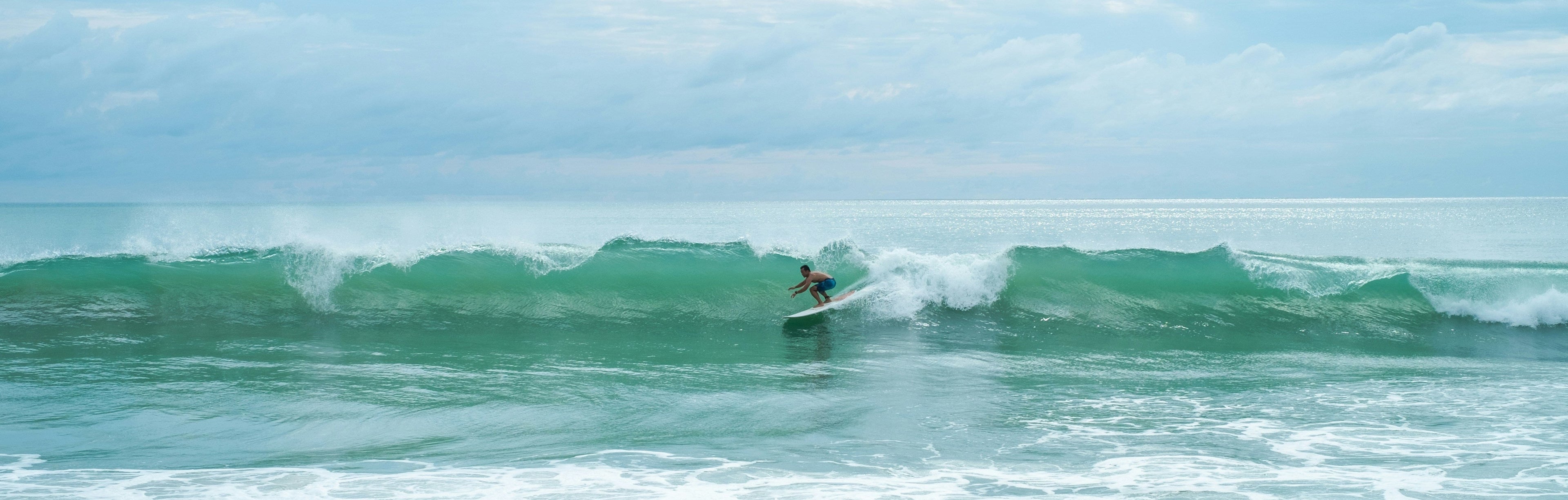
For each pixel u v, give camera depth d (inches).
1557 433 263.9
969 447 248.5
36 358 371.2
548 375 352.2
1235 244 1635.1
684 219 3344.0
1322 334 484.1
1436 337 478.0
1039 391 331.9
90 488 205.5
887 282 560.7
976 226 2738.7
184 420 273.0
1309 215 4069.9
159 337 427.5
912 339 460.4
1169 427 273.1
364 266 542.9
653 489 207.5
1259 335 480.7
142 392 308.7
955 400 314.3
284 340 429.1
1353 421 281.7
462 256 565.9
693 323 502.3
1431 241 1647.4
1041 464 230.2
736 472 222.4
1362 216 3838.6
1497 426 273.4
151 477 215.0
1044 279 560.4
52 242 1417.3
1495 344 462.0
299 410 287.3
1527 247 1416.1
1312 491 204.7
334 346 417.1
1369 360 412.2
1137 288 552.1
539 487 208.2
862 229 2465.6
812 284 528.7
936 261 572.4
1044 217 4040.4
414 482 212.7
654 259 583.8
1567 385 347.6
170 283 513.0
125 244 580.4
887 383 344.2
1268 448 247.3
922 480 215.3
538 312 514.9
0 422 267.1
